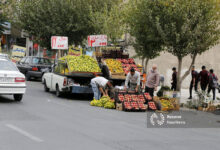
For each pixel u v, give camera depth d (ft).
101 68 65.57
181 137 32.12
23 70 100.07
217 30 62.59
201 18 60.39
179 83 64.90
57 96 64.59
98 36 75.00
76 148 25.40
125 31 78.33
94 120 38.93
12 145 25.57
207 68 96.63
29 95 63.00
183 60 101.55
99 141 28.09
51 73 70.03
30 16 107.86
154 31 65.36
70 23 101.19
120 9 98.58
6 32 170.60
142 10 67.10
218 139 32.45
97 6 101.50
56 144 26.37
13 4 113.50
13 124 33.65
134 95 52.11
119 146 26.63
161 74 107.45
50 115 40.73
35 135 29.22
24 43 178.81
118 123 37.83
